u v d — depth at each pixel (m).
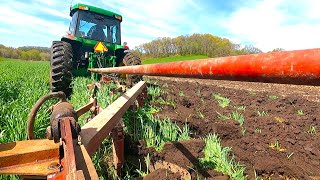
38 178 1.35
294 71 0.56
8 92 5.70
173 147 2.75
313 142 3.32
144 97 4.87
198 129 3.57
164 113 4.04
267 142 3.29
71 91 6.05
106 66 7.09
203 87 9.11
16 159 1.33
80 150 1.34
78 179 0.95
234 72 0.76
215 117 4.30
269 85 12.41
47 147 1.41
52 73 5.55
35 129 3.23
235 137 3.44
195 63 1.02
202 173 2.43
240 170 2.41
